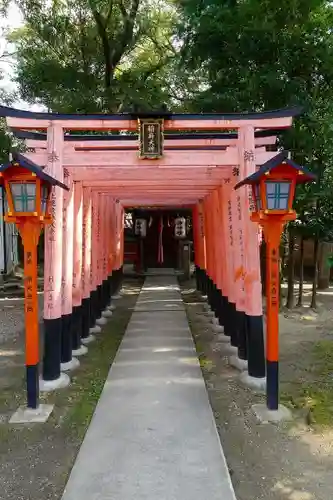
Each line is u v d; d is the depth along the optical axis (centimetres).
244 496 314
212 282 947
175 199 1158
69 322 602
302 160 861
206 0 789
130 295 1223
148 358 615
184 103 1210
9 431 416
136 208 1485
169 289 1258
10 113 511
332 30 795
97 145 574
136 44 1313
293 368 588
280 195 423
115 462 346
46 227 528
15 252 1602
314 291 977
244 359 595
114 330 823
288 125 532
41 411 447
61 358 597
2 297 1215
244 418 438
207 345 712
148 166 539
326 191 836
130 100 1120
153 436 387
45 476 341
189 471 332
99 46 1206
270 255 439
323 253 1223
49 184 449
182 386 506
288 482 330
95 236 831
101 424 412
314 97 813
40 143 582
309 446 382
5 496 317
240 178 537
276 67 774
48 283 532
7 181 423
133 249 1611
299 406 461
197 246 1255
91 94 1102
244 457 366
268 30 754
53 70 1130
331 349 661
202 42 820
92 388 525
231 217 661
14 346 727
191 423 412
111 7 1116
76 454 372
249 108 832
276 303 441
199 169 632
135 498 301
